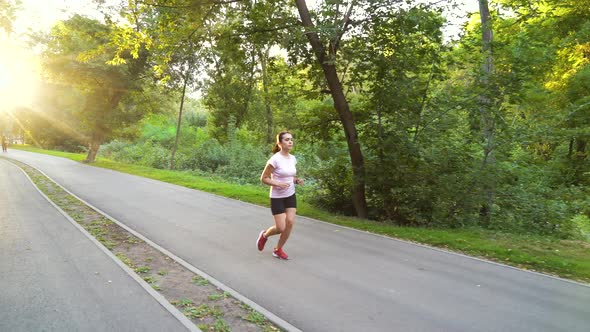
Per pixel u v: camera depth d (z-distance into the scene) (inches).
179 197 496.7
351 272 218.8
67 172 797.9
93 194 513.3
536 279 211.5
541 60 355.3
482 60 370.6
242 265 229.8
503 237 312.5
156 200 471.5
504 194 380.5
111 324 152.8
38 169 850.1
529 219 381.1
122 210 402.9
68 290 186.9
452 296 185.3
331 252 260.4
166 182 660.7
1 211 389.7
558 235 373.7
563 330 152.0
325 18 383.2
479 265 236.1
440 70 383.2
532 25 400.2
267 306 172.4
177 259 239.1
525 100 373.1
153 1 440.8
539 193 406.0
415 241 296.5
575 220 504.1
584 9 569.0
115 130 1023.0
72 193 518.9
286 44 379.6
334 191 450.9
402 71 379.6
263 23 432.1
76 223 335.6
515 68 352.2
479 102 359.3
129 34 478.9
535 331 150.8
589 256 256.7
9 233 299.3
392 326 153.6
